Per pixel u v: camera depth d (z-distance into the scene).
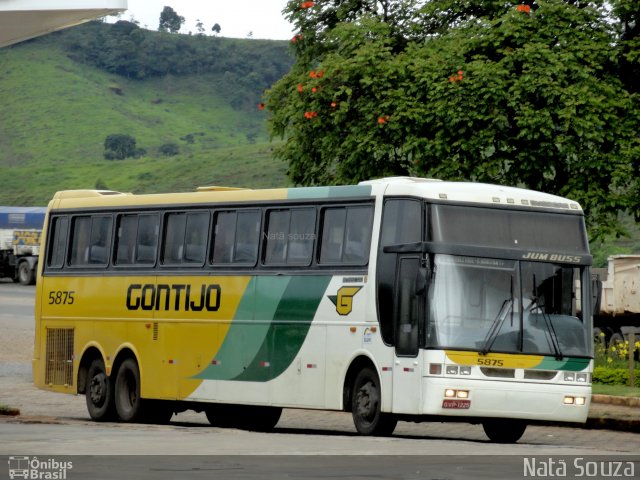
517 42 56.06
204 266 41.75
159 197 43.84
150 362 43.25
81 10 33.97
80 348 46.06
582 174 56.03
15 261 132.12
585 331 36.16
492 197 36.12
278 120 61.62
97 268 45.81
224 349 40.59
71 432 33.94
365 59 56.94
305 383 37.91
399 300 35.25
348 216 37.41
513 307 35.38
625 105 55.50
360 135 57.22
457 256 35.12
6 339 79.31
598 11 57.09
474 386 34.44
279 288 39.03
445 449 29.75
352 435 36.78
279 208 39.59
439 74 55.56
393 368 35.09
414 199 35.53
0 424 37.81
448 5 59.56
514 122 56.22
